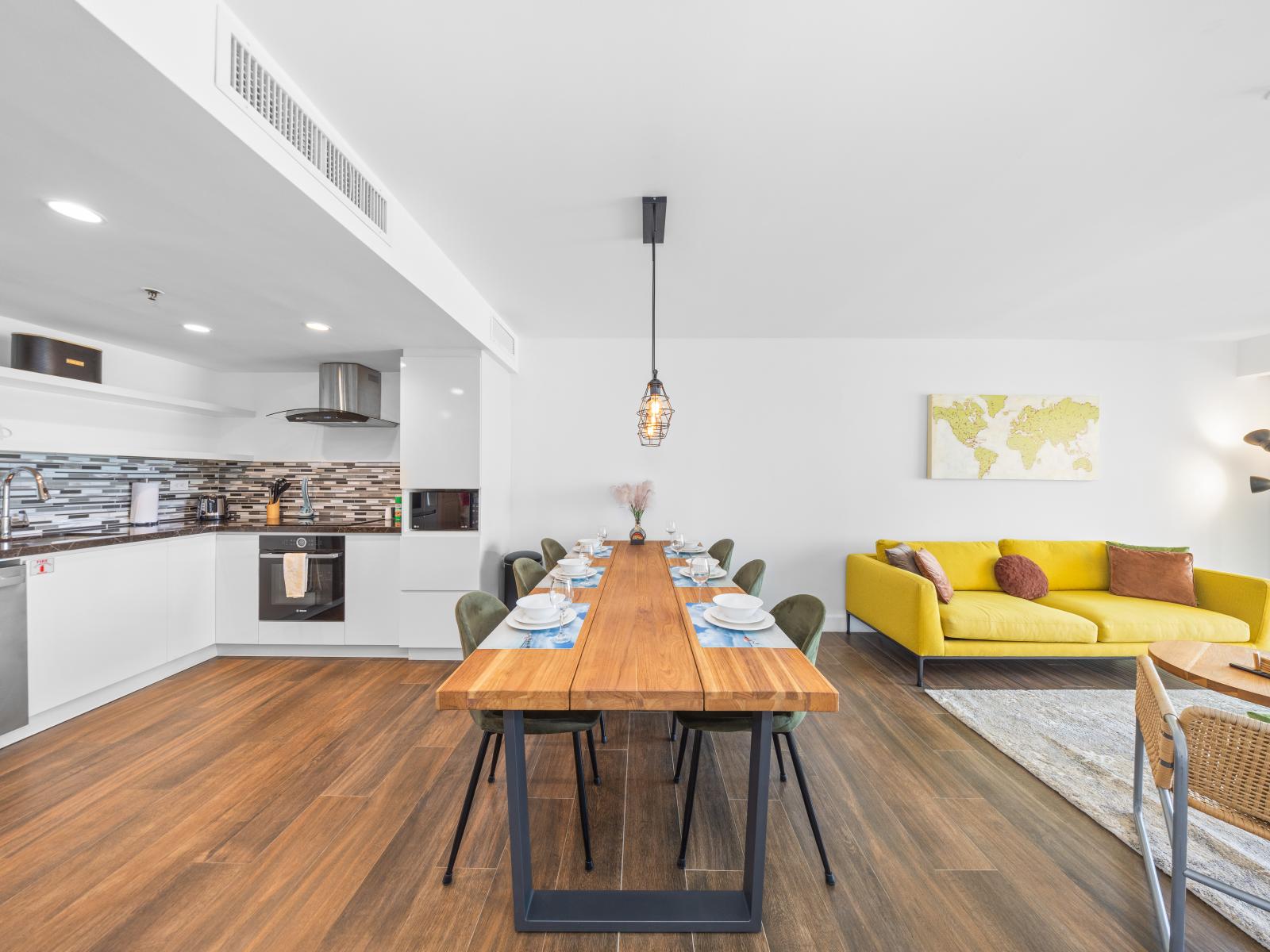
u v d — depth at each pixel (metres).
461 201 2.15
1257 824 1.27
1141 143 1.77
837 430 4.37
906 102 1.58
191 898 1.53
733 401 4.39
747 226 2.38
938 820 1.92
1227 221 2.32
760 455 4.39
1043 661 3.66
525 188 2.06
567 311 3.65
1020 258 2.72
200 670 3.35
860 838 1.82
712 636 1.68
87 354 3.04
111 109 1.19
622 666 1.42
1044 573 3.85
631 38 1.33
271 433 4.14
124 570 2.86
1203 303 3.42
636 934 1.44
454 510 3.60
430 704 2.85
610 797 2.06
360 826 1.86
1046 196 2.12
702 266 2.84
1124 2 1.24
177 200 1.61
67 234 1.84
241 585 3.53
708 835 1.84
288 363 3.91
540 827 1.88
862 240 2.53
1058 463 4.31
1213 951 1.40
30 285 2.35
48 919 1.45
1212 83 1.49
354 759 2.29
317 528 3.56
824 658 3.69
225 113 1.25
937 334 4.21
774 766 2.28
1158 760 1.42
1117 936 1.43
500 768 2.25
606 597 2.23
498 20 1.28
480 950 1.38
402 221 2.21
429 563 3.54
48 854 1.70
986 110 1.61
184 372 3.85
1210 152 1.83
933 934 1.44
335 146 1.71
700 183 2.03
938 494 4.37
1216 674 1.90
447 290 2.72
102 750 2.34
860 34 1.32
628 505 4.38
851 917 1.49
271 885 1.58
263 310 2.70
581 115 1.63
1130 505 4.35
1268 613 3.18
